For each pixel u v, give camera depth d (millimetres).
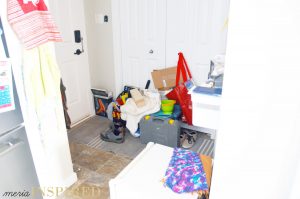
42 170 1494
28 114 1335
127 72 2963
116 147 2385
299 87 578
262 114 632
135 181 1143
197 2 2316
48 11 1361
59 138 1620
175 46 2568
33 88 1341
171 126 2258
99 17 2820
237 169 707
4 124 1211
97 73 3105
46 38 1341
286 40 560
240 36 594
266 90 609
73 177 1826
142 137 2447
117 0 2674
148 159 1312
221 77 1074
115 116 2656
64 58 2592
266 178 680
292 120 607
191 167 1177
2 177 1238
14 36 1212
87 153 2266
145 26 2658
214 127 984
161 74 2582
